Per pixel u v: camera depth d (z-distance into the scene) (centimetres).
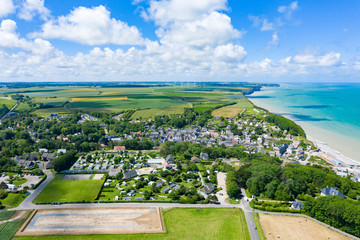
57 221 15212
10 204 17062
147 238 13775
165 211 16600
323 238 14012
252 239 13750
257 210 17012
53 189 19588
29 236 13738
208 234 14175
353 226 14362
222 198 18788
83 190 19425
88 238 13675
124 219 15562
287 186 18800
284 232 14462
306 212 16475
